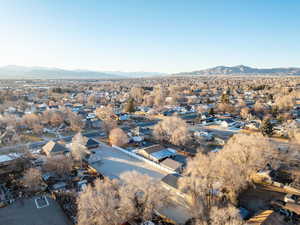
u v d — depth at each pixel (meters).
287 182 41.28
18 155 48.09
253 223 26.62
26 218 30.11
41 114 87.94
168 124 66.25
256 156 39.44
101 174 43.97
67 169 43.09
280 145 59.84
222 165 35.12
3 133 69.56
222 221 26.08
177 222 30.62
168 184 38.88
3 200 34.72
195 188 32.38
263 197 36.50
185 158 53.72
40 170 43.75
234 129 78.81
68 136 71.25
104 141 66.88
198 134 68.75
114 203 28.62
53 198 35.53
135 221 29.94
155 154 52.97
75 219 29.91
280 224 26.67
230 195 34.00
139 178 31.44
